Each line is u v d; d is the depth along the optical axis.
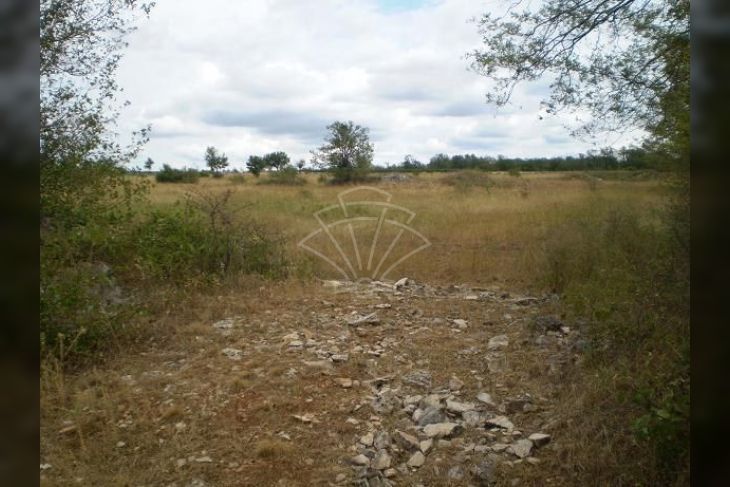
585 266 6.07
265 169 34.78
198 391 3.42
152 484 2.53
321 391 3.43
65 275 4.45
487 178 23.78
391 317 4.93
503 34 5.50
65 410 3.15
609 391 3.02
